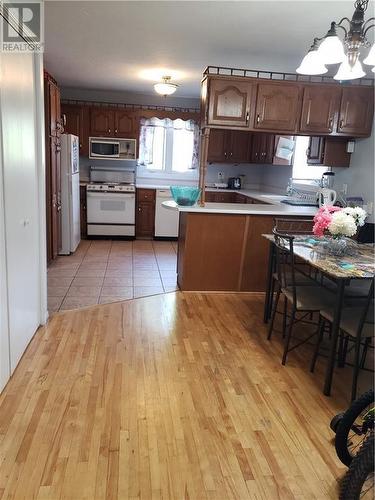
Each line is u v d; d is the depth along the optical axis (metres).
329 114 3.86
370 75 3.99
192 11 2.77
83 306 3.56
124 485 1.62
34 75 2.73
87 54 4.02
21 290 2.52
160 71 4.70
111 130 6.32
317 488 1.66
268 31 3.11
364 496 1.53
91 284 4.20
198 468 1.73
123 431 1.93
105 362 2.58
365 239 3.53
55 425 1.94
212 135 6.27
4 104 2.12
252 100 3.74
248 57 3.89
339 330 2.45
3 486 1.58
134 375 2.44
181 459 1.78
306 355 2.82
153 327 3.17
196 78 4.98
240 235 4.01
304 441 1.93
